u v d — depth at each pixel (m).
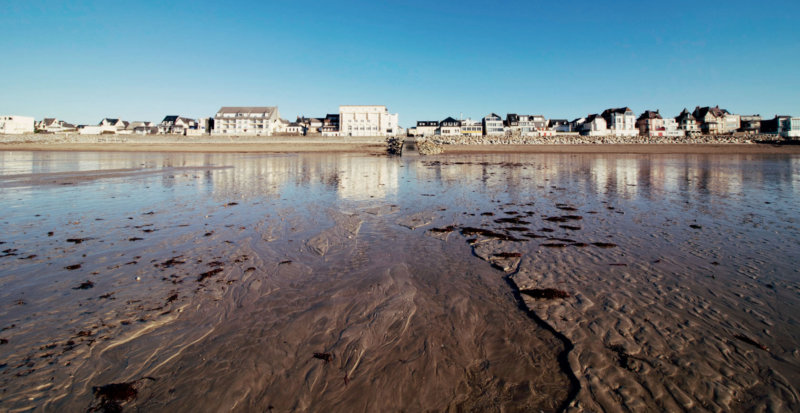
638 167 32.34
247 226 11.11
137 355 4.57
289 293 6.32
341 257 8.23
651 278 6.92
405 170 30.47
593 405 3.75
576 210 13.61
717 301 5.93
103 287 6.62
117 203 14.91
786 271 7.22
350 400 3.85
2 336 4.98
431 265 7.68
